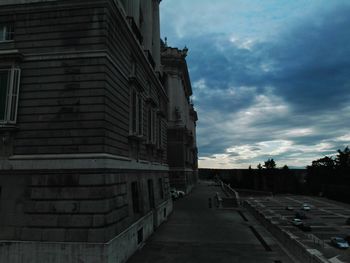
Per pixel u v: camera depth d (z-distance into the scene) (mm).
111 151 14836
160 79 33031
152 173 25156
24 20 15258
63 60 14711
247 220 28391
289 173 97875
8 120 14219
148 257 15953
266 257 15977
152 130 25297
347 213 50781
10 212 13766
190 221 27719
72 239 13055
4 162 14266
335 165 86000
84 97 14312
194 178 90500
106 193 13688
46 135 14266
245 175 107750
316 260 11922
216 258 15805
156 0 34094
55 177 13875
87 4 14867
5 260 13180
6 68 14781
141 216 19672
